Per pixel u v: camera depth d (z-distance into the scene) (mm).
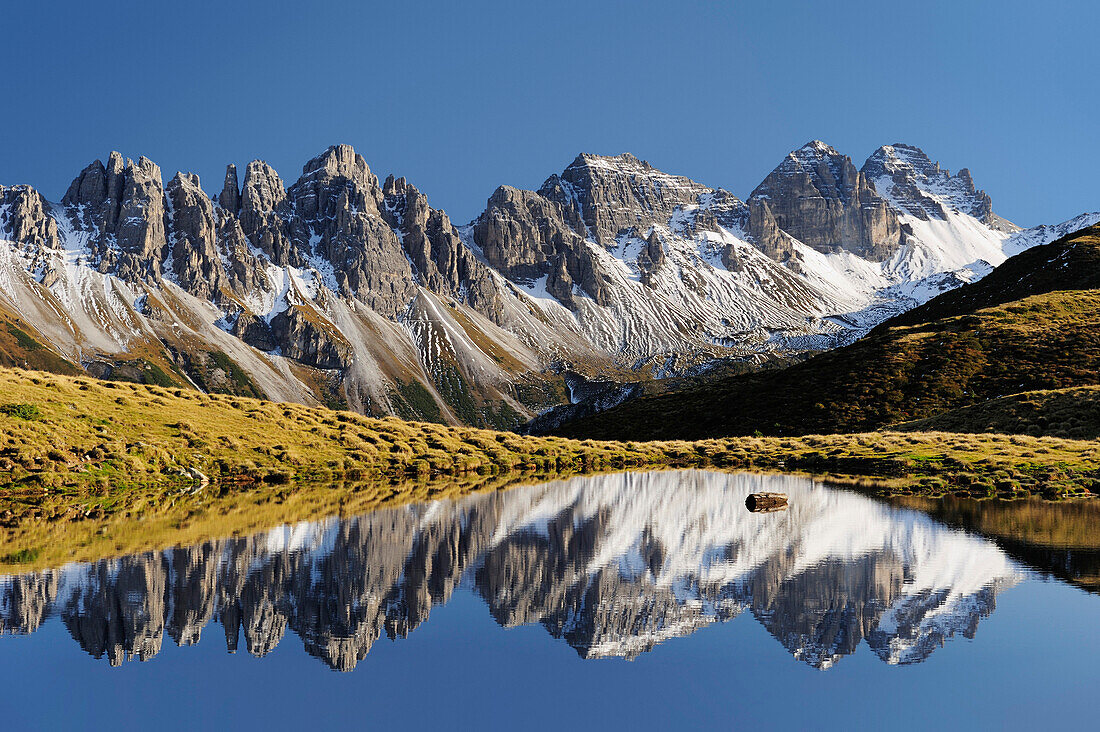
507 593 32875
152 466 67812
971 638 27328
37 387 77750
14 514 51094
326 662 25891
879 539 42531
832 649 26656
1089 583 33562
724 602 31516
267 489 64375
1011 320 151125
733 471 80312
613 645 27172
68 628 28594
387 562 37781
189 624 29094
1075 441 84688
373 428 91938
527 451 93062
